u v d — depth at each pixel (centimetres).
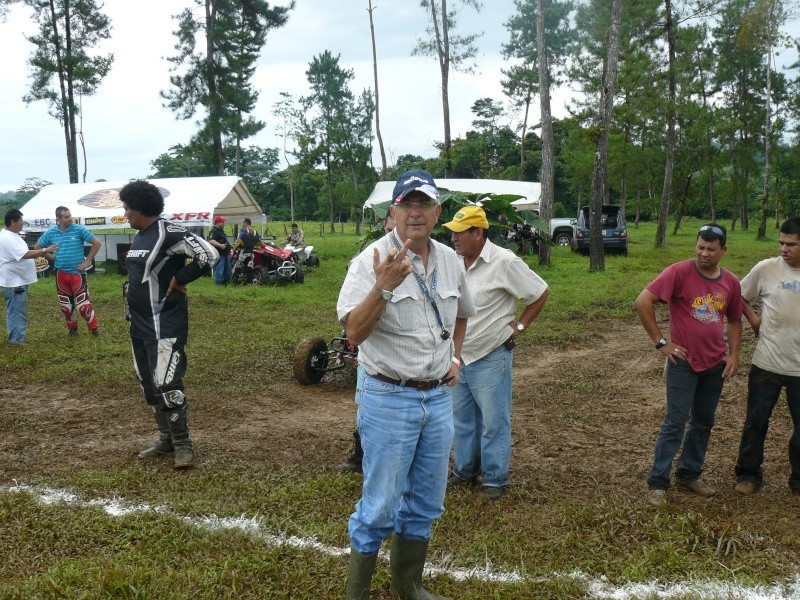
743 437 480
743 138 4412
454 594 345
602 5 2902
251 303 1477
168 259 521
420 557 334
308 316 1296
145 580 339
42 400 728
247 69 3350
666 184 3009
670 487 486
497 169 6631
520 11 4853
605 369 878
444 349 311
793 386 459
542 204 2181
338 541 401
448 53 2930
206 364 880
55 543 389
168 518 417
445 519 430
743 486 475
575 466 534
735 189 4516
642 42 2973
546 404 716
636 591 347
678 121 3372
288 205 9044
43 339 1030
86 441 598
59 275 1026
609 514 423
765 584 351
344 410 706
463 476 494
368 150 5175
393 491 308
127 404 709
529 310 465
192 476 509
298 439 608
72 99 3272
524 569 365
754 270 477
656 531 404
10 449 575
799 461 471
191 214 2053
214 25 3262
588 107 3391
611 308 1367
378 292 275
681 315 454
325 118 5409
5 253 968
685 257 2575
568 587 347
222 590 339
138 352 540
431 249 312
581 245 2802
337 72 5306
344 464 527
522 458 557
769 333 462
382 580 354
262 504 451
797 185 5581
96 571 344
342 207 6100
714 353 454
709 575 360
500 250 459
